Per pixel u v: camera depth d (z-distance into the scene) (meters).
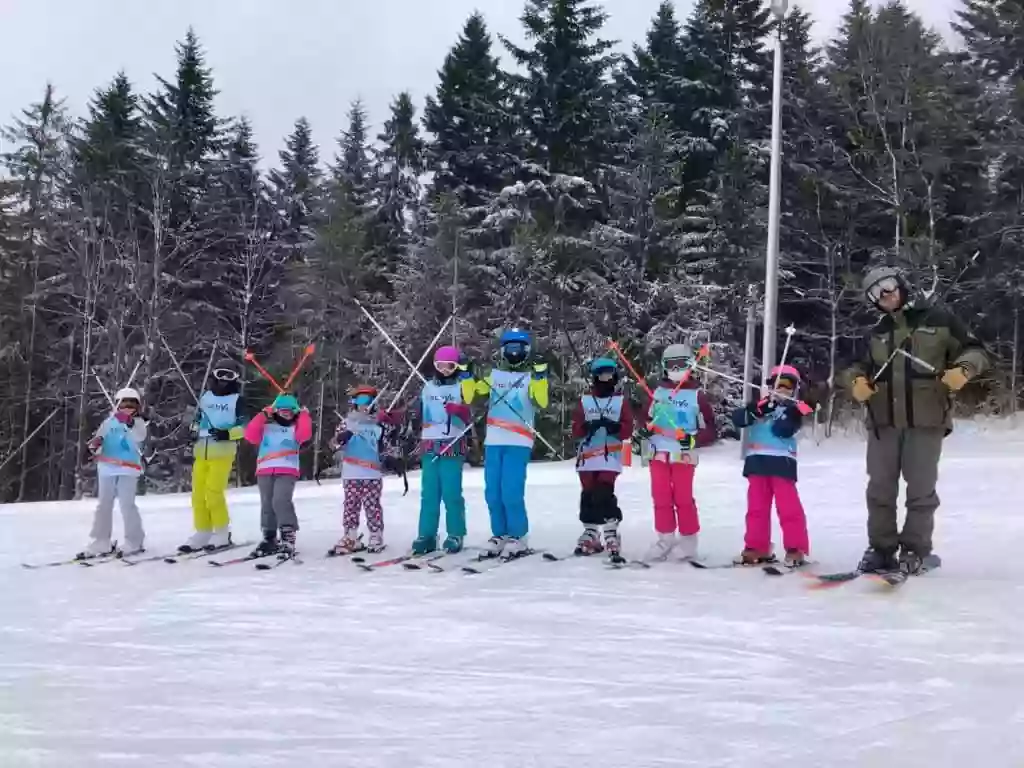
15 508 12.99
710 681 3.74
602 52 29.92
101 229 29.41
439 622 4.86
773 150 13.07
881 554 5.77
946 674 3.73
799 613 4.83
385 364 26.78
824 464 12.95
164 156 29.25
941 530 7.64
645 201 25.48
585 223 29.06
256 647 4.45
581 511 7.00
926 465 5.71
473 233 27.94
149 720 3.40
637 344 22.89
